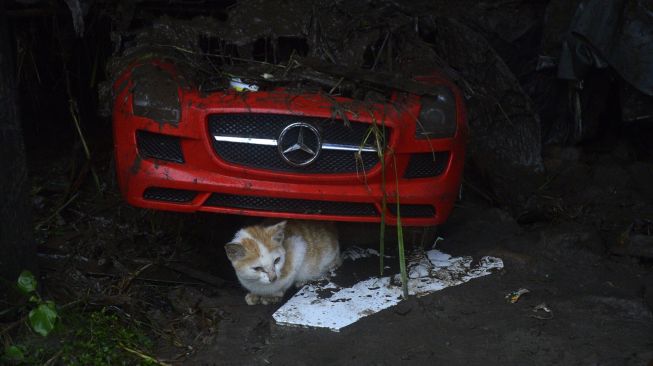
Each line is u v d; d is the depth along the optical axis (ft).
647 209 5.83
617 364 3.87
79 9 5.06
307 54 5.12
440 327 4.26
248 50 5.01
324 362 3.97
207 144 4.30
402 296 4.56
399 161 4.49
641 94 6.13
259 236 4.39
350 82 4.73
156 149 4.38
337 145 4.40
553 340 4.10
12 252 4.03
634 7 5.83
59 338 3.96
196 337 4.24
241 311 4.50
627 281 4.80
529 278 4.80
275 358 4.01
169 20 4.97
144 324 4.33
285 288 4.61
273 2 5.12
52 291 4.40
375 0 5.83
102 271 4.80
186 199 4.42
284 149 4.34
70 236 5.14
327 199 4.41
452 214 5.65
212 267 5.08
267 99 4.34
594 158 6.66
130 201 4.45
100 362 3.83
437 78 4.86
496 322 4.29
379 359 3.98
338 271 4.84
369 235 5.14
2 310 3.98
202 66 4.80
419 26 5.83
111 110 4.67
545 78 6.68
